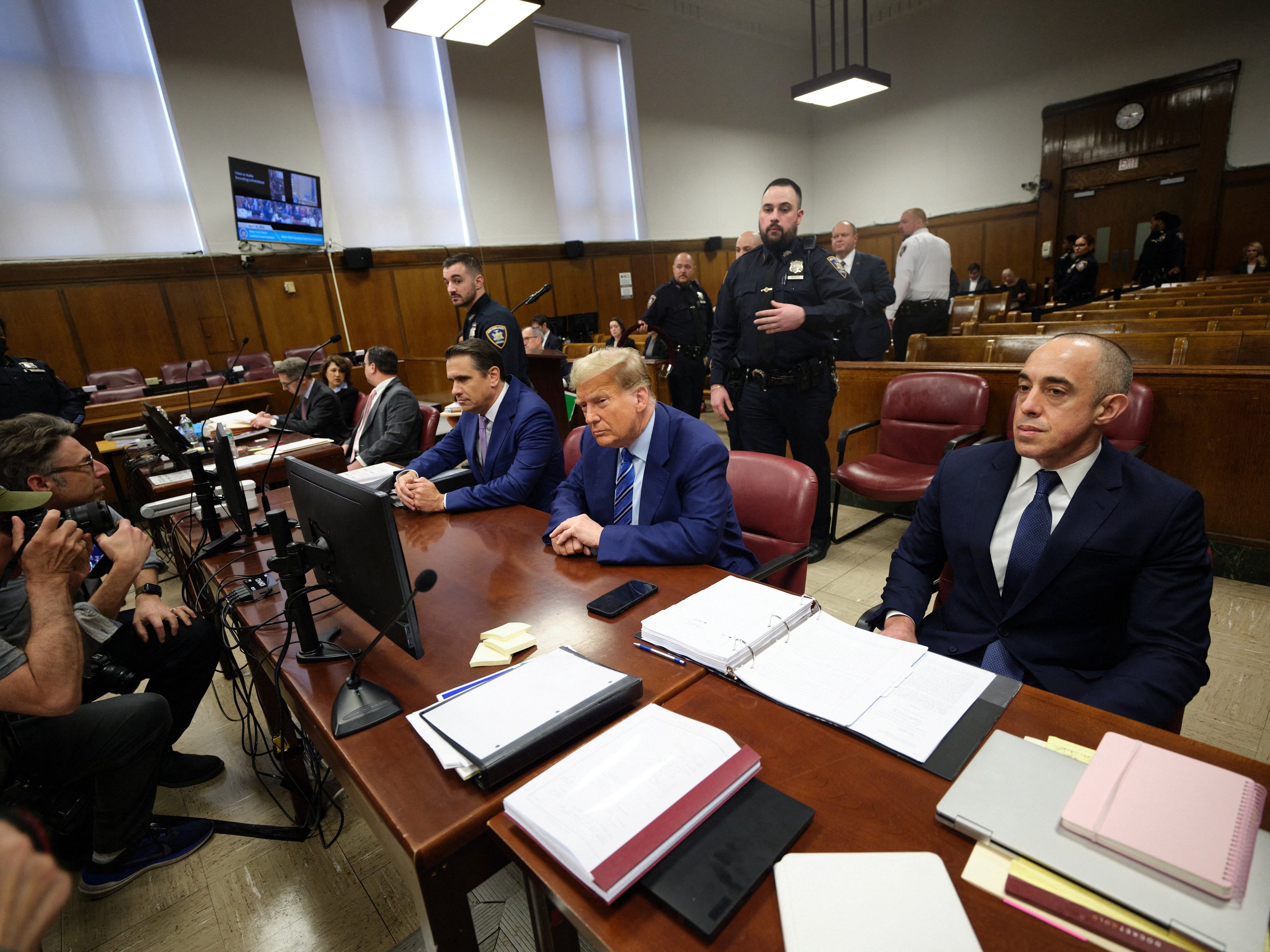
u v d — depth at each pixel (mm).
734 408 2971
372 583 978
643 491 1599
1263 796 665
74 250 6051
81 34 5832
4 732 1343
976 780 743
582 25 8555
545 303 8961
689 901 631
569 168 8930
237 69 6504
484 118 8039
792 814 731
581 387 1517
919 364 3199
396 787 831
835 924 597
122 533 1613
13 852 360
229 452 1702
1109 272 9094
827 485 2961
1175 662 1060
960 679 949
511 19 3992
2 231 5750
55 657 1196
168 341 6555
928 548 1448
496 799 797
